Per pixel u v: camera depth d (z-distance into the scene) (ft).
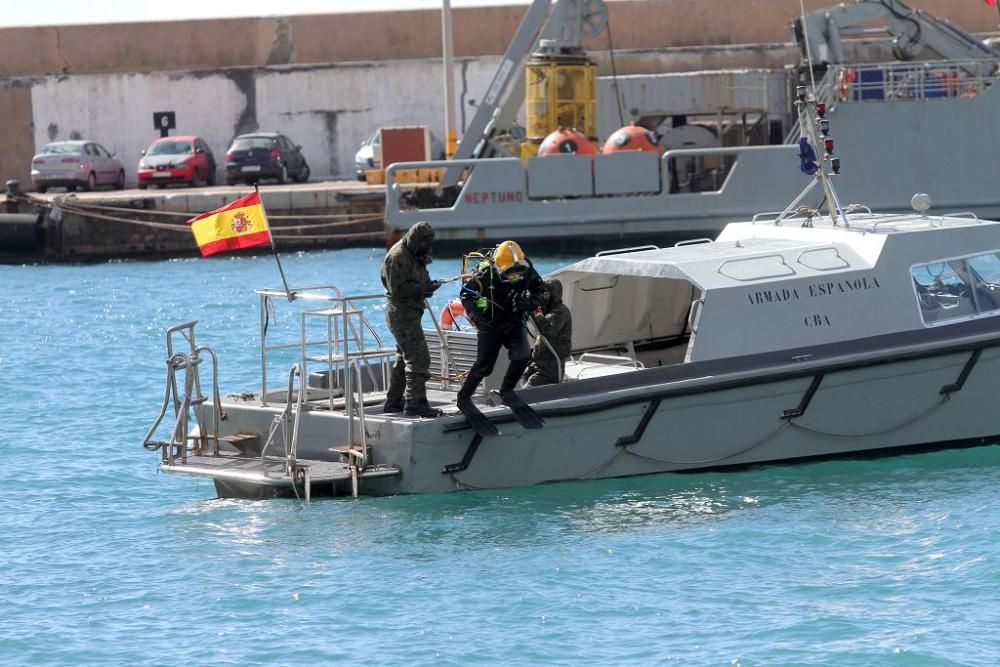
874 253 139.13
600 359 151.33
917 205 147.95
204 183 468.34
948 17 482.28
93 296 303.27
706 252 141.38
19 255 389.80
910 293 139.13
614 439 130.11
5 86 500.74
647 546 113.60
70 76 501.15
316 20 507.30
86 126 503.20
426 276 126.93
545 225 324.39
